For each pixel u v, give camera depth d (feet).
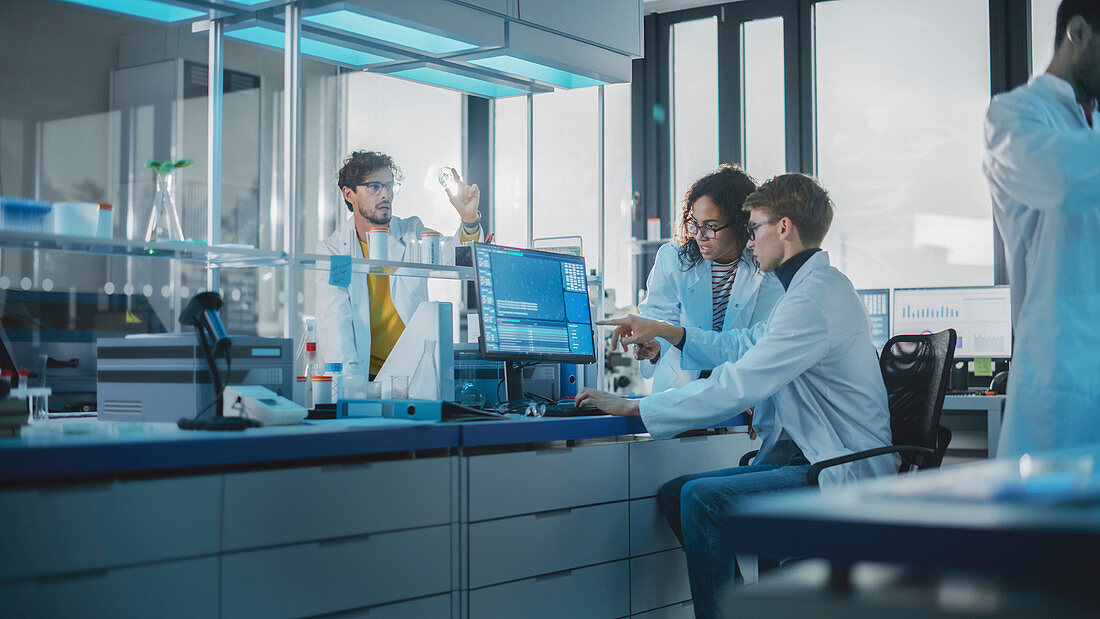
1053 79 7.95
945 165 17.67
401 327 10.81
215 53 8.81
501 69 10.57
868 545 2.15
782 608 2.31
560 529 7.52
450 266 8.82
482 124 19.08
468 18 9.05
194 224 16.17
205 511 5.48
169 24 8.79
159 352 6.98
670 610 8.57
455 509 6.81
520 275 9.02
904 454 8.26
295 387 7.64
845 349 7.90
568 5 10.11
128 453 5.15
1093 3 7.79
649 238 19.12
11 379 7.63
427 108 18.62
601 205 11.07
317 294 10.34
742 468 8.37
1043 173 7.50
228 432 5.90
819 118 18.86
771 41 19.36
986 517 2.13
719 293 10.43
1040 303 7.79
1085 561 1.93
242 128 16.98
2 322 10.93
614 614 8.00
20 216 6.71
